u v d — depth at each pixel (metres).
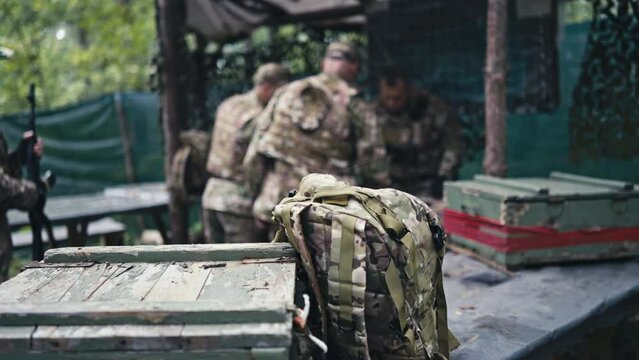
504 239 3.43
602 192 3.49
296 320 1.64
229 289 1.76
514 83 5.66
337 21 7.49
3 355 1.53
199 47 6.69
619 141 4.65
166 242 6.24
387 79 5.55
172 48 6.03
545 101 5.48
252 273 1.91
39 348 1.53
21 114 7.31
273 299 1.67
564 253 3.49
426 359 2.02
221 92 6.86
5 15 10.11
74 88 11.73
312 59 7.21
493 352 2.43
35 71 10.54
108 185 7.79
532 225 3.43
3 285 1.84
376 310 1.94
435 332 2.14
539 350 2.66
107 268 2.00
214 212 5.01
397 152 5.50
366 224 1.91
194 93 6.55
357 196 1.97
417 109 5.58
